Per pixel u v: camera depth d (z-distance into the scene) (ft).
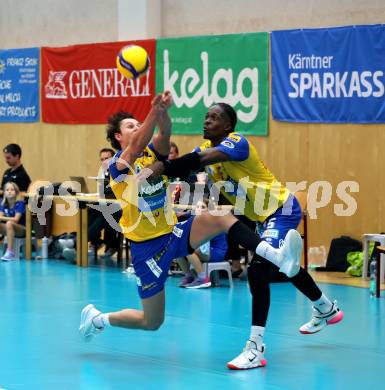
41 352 22.20
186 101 44.19
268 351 22.27
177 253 19.69
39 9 53.06
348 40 38.14
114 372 19.97
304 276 22.31
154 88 45.60
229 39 42.24
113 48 47.34
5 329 25.45
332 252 38.45
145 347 22.79
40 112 51.80
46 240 44.16
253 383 18.85
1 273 38.47
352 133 38.37
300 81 39.88
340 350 22.39
